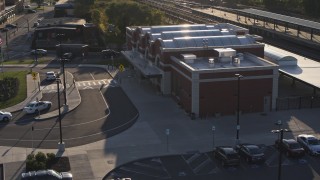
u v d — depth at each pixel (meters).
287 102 88.38
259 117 81.25
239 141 69.44
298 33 140.50
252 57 92.88
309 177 58.69
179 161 63.81
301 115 82.00
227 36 100.81
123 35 158.25
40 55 144.50
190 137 72.31
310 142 66.69
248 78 82.44
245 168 61.53
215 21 170.88
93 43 159.62
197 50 94.56
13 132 75.19
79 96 95.81
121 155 65.81
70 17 192.88
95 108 87.94
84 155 65.69
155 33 109.69
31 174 56.16
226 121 79.50
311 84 85.44
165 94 94.88
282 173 59.88
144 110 86.00
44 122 80.06
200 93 80.88
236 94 82.50
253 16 169.88
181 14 189.50
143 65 104.12
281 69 98.12
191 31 109.00
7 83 104.44
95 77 113.31
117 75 114.44
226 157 61.31
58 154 66.06
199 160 64.06
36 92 98.81
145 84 105.19
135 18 160.38
